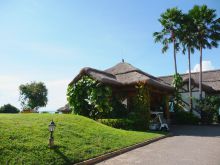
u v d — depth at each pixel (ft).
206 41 117.91
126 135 51.39
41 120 47.06
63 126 45.68
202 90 120.78
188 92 122.93
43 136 37.86
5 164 27.09
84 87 75.31
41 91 215.51
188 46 120.57
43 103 215.92
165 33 127.03
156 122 73.77
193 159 36.50
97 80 73.00
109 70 90.53
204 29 117.19
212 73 137.59
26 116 49.78
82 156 34.09
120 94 79.66
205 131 72.59
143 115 69.62
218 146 47.09
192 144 49.19
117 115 74.95
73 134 42.57
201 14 116.16
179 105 108.06
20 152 30.42
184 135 63.21
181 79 118.11
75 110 75.82
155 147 45.68
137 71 82.84
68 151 34.37
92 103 73.51
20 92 212.23
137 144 45.88
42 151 32.17
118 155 38.75
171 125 94.43
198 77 138.41
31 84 215.51
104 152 37.65
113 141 44.45
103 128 53.11
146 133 59.26
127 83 75.51
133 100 74.74
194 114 108.47
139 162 34.60
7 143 31.60
